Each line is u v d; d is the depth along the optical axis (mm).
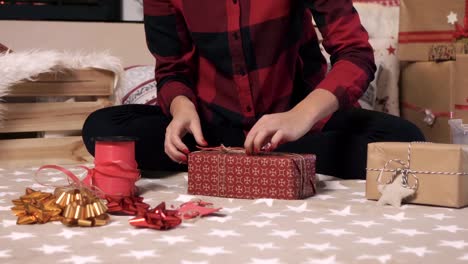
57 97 2107
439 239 1057
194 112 1585
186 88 1747
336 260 933
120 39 2607
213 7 1682
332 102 1457
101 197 1333
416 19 2373
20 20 2514
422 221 1192
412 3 2379
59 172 1809
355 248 998
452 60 2289
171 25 1810
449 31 2295
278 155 1413
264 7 1649
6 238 1061
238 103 1751
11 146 1996
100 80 2125
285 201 1324
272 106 1745
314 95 1461
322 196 1434
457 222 1186
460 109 2248
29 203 1210
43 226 1147
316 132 1743
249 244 1021
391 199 1328
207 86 1797
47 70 2021
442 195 1317
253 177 1375
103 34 2588
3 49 2176
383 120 1658
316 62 1858
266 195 1366
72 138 2076
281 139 1353
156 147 1750
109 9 2762
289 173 1346
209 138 1765
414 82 2469
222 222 1173
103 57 2123
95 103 2119
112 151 1363
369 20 2717
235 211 1265
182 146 1485
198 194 1432
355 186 1557
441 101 2324
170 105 1697
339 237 1067
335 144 1693
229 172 1396
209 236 1072
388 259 934
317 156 1697
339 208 1284
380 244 1021
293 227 1136
